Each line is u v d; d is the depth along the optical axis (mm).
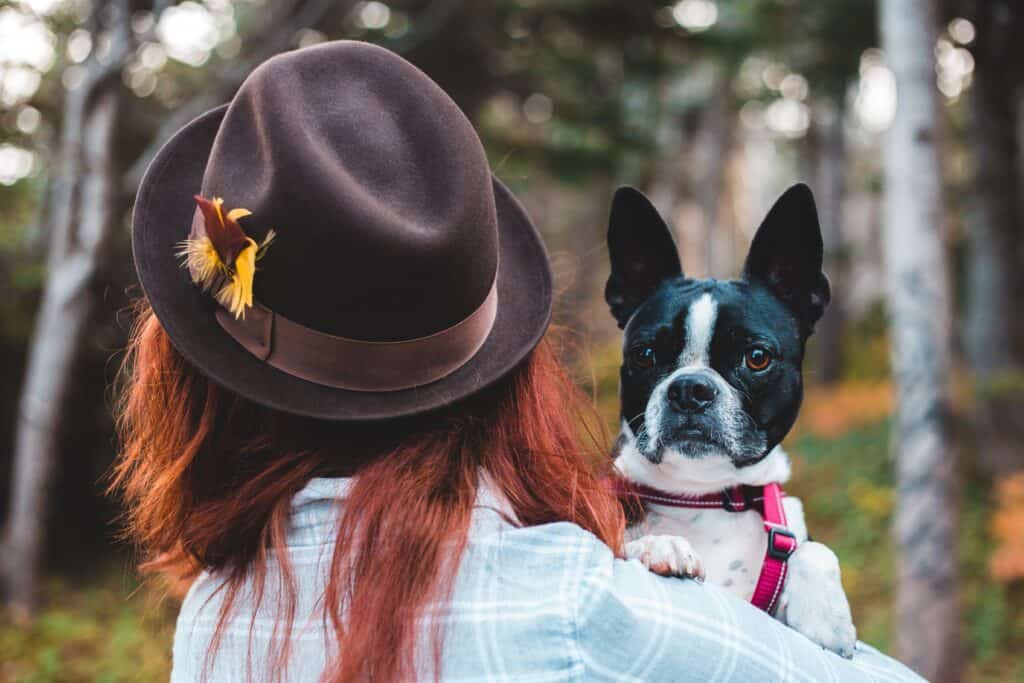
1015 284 11867
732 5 12297
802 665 1204
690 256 26078
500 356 1291
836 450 11680
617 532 1271
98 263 7574
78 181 7477
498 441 1268
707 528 1930
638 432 2008
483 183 1232
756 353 2021
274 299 1169
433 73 10492
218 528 1241
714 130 22219
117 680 6133
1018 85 11484
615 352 10828
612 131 11344
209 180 1239
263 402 1173
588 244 18391
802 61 12906
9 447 9070
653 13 10266
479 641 1080
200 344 1225
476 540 1141
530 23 10523
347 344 1168
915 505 5363
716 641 1143
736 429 1931
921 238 5355
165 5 7273
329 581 1144
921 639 5332
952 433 5367
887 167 5531
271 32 8336
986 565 7984
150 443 1333
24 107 9023
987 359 11867
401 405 1189
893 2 5453
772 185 36188
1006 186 11852
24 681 6250
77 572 8625
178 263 1324
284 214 1133
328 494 1192
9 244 9430
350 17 9516
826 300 2158
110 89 7484
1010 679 6746
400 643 1059
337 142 1184
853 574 8719
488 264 1231
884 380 15570
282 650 1137
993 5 9578
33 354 7676
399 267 1132
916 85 5363
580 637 1090
